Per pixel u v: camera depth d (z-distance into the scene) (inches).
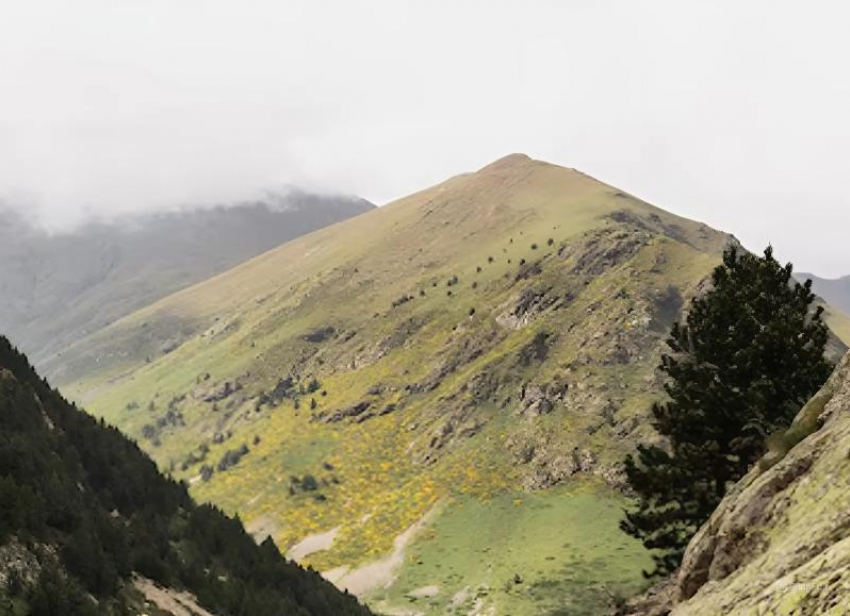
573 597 5374.0
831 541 409.1
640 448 1424.7
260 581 3722.9
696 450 1219.9
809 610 310.2
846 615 281.4
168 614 2541.8
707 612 494.6
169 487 4025.6
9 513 2278.5
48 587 2042.3
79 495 2851.9
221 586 3048.7
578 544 6181.1
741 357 1272.1
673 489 1321.4
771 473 592.4
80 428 3673.7
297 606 3607.3
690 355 1499.8
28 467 2672.2
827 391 681.0
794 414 1131.9
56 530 2472.9
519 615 5300.2
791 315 1307.8
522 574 5944.9
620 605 1123.3
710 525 698.2
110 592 2383.1
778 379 1221.7
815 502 485.4
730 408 1240.2
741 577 481.7
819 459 542.9
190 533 3636.8
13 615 1911.9
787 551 444.1
